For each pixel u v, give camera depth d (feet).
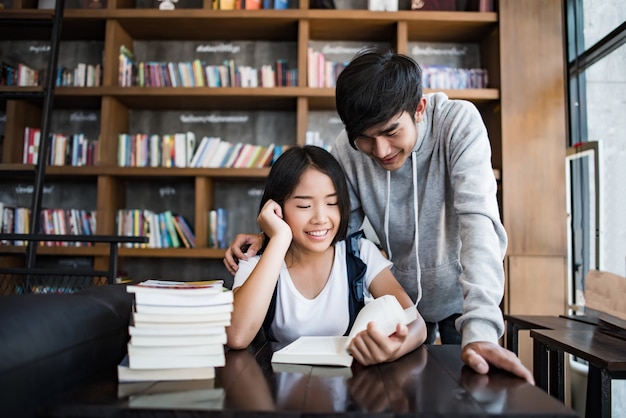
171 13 9.50
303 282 4.01
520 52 9.16
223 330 2.43
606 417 3.31
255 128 10.68
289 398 2.08
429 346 3.27
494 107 9.46
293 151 3.90
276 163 3.90
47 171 9.44
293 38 10.53
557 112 9.07
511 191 8.96
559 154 9.00
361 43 10.57
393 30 9.91
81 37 10.59
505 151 9.03
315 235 3.77
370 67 3.43
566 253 8.85
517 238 8.87
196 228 9.52
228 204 10.59
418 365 2.74
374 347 2.66
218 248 9.37
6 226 9.88
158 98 9.80
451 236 4.46
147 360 2.34
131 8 10.30
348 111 3.46
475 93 9.20
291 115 10.67
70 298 2.59
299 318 3.87
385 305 3.10
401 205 4.53
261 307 3.31
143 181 10.58
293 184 3.75
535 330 4.50
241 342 3.21
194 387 2.24
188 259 10.39
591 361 3.47
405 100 3.41
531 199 8.95
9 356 1.80
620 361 3.26
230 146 9.95
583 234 8.68
